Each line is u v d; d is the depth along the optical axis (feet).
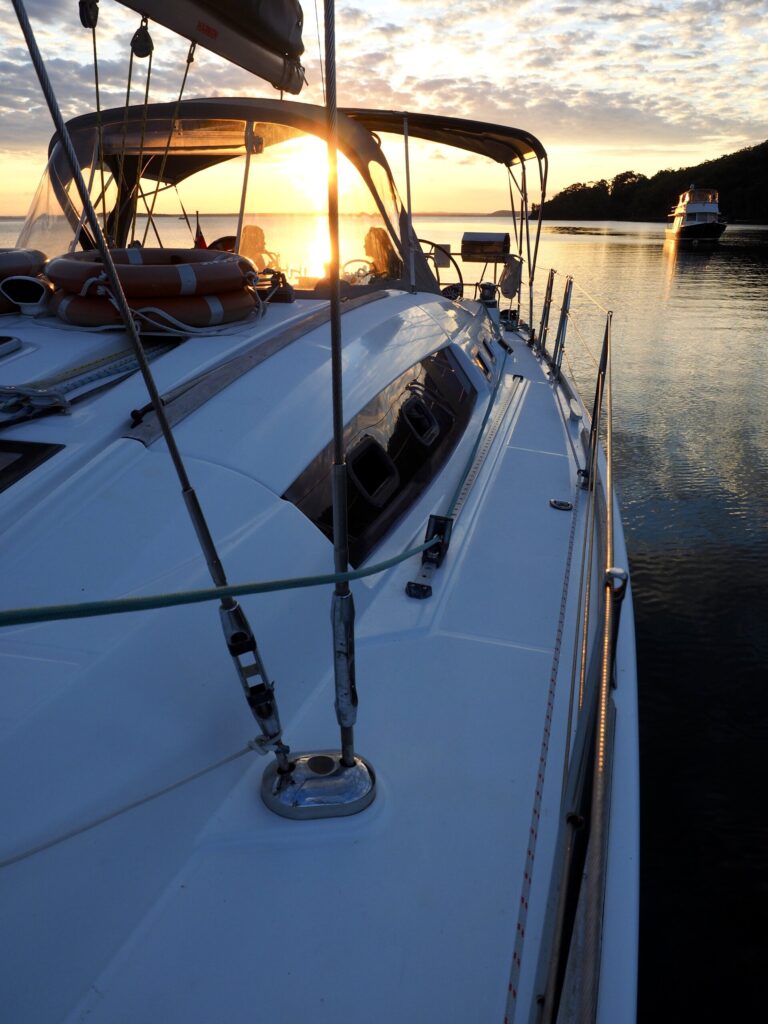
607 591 4.50
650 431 23.50
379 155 12.96
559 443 11.37
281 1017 3.49
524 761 5.08
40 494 5.21
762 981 7.72
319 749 4.99
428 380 10.48
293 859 4.25
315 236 11.99
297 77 8.61
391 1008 3.56
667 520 17.25
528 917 4.05
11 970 3.31
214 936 3.81
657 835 9.33
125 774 4.09
